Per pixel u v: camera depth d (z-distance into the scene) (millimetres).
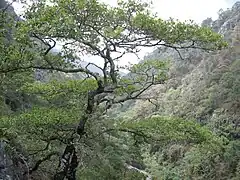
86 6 7691
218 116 44000
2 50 7930
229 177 32688
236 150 33094
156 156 46438
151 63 8766
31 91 9477
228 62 57531
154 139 8125
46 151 9766
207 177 35219
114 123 8898
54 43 7727
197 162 37281
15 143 8953
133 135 8984
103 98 8453
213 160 35438
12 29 8594
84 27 8039
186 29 7859
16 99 18203
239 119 40781
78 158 7715
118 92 8812
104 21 8055
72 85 9289
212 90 50969
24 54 7781
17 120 7816
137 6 7930
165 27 7801
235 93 44156
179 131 8039
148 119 8562
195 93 55656
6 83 9891
